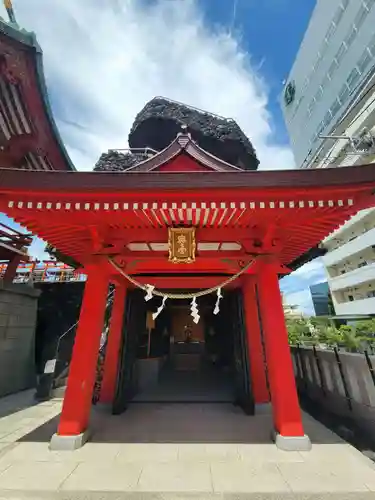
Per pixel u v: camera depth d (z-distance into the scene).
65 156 11.17
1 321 10.41
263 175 4.55
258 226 5.81
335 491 3.71
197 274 7.86
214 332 13.48
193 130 15.57
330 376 7.88
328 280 33.78
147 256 6.05
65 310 15.93
